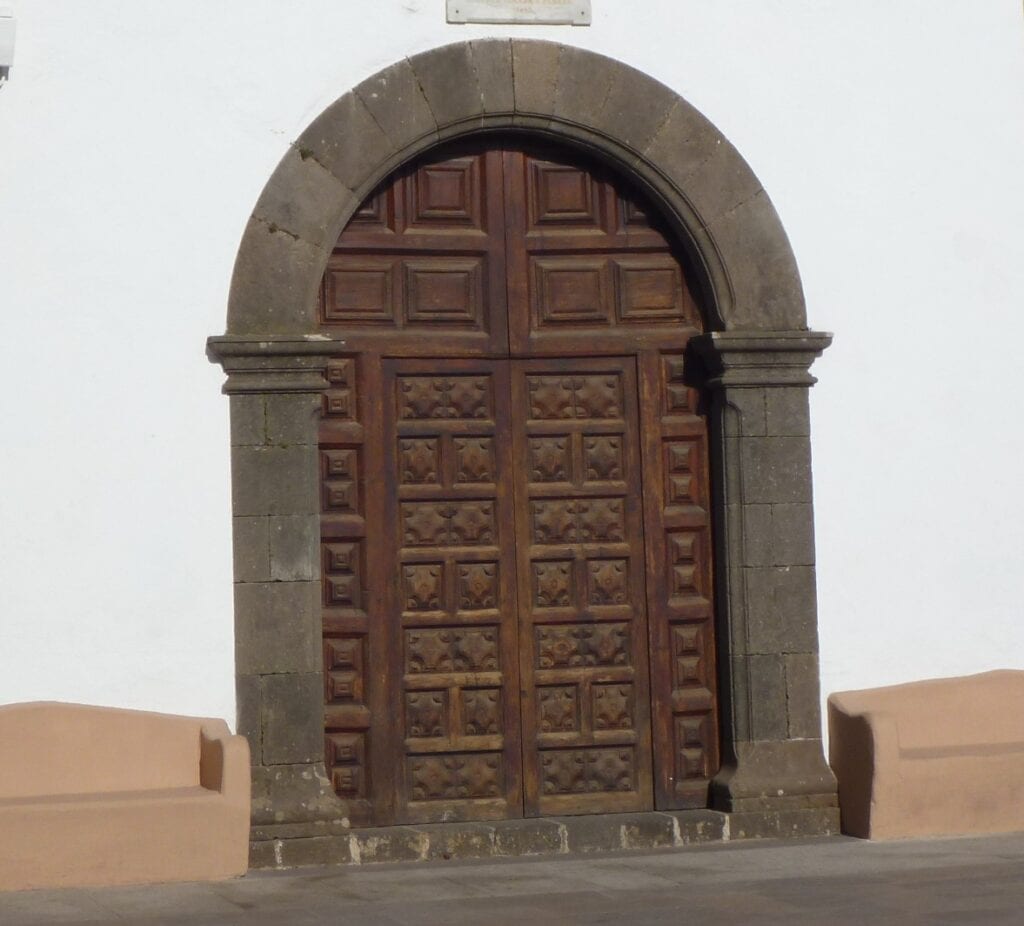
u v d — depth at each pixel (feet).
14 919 26.84
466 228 33.78
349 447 33.12
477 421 33.71
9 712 30.42
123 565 31.37
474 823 33.17
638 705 34.04
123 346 31.55
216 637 31.68
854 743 33.24
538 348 33.94
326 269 33.12
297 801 31.63
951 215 34.99
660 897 28.12
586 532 34.01
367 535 33.04
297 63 32.42
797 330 33.99
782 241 34.09
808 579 33.94
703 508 34.37
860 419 34.37
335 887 29.40
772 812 33.32
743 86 34.14
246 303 32.04
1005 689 34.55
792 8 34.45
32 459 31.14
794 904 27.30
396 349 33.37
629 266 34.37
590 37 33.53
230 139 32.09
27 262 31.30
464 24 33.12
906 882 28.84
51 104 31.48
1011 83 35.12
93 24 31.71
